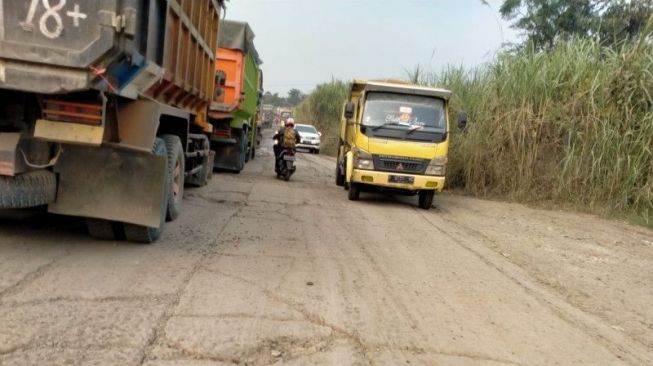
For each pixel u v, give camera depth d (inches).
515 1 862.5
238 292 195.6
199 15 341.1
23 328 147.6
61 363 130.6
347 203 469.4
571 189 539.5
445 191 604.1
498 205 535.8
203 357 142.5
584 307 226.2
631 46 533.0
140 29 207.5
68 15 173.3
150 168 225.9
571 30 815.1
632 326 208.8
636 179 506.6
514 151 569.0
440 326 184.1
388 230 354.6
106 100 195.8
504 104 581.9
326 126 1660.9
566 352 173.0
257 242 279.3
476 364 156.3
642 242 394.0
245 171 694.5
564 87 555.8
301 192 515.5
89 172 222.1
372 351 158.1
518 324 194.4
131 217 225.8
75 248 229.3
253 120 845.8
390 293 215.2
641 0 723.4
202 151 443.5
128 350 141.1
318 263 249.6
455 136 613.3
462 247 321.1
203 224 310.3
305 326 171.0
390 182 458.3
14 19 171.3
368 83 477.7
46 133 190.1
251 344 153.4
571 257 322.7
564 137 553.0
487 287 238.2
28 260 205.5
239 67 579.2
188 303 179.3
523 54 605.3
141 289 187.3
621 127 518.0
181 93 330.6
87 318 158.6
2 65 174.6
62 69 176.6
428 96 480.1
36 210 275.3
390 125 464.1
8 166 194.2
